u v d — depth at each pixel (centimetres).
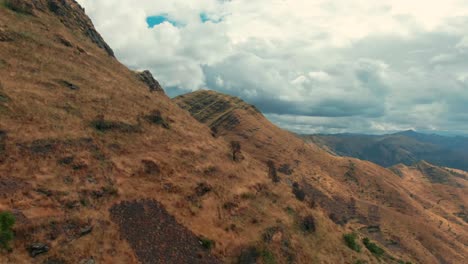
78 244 3081
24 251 2744
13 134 3834
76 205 3512
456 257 15150
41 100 4884
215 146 7444
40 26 7556
